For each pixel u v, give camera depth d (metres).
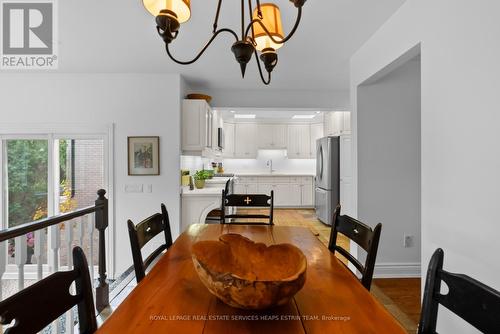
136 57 2.79
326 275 1.07
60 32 2.25
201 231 1.77
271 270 0.97
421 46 1.69
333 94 4.03
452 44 1.44
